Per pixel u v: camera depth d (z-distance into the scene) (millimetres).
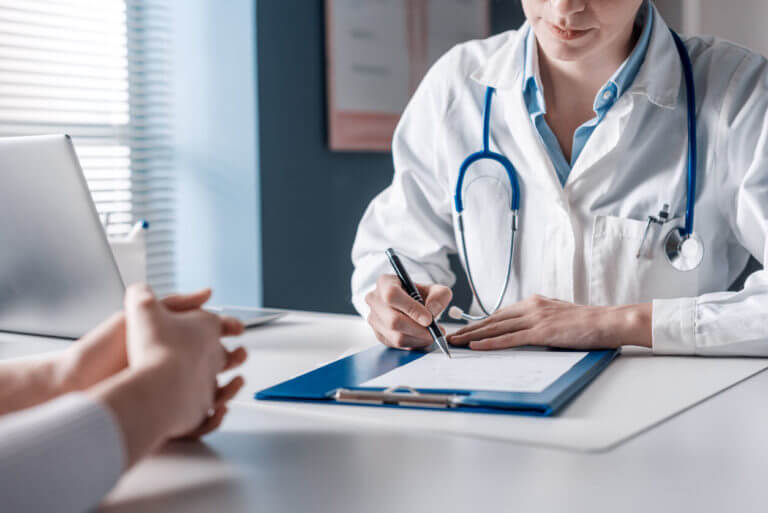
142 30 2494
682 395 734
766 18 3271
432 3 2984
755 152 1119
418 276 1278
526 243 1274
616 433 610
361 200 2854
